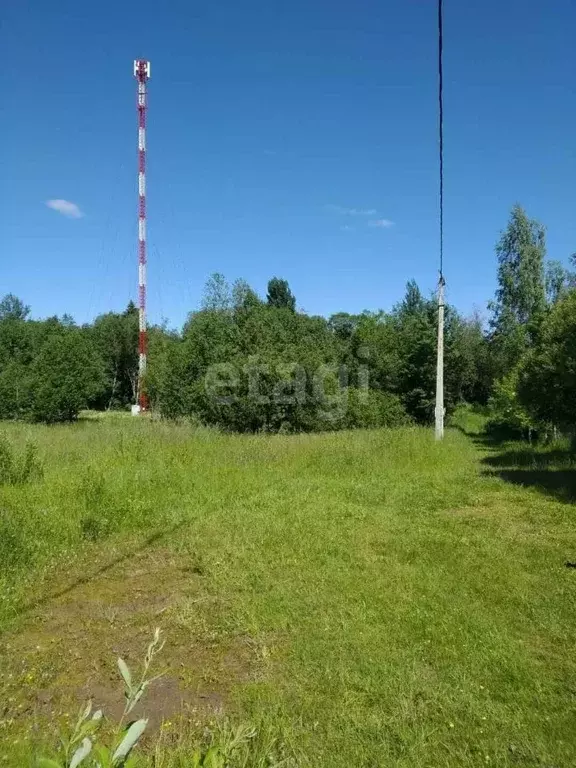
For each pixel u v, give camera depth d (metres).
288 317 39.69
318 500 8.53
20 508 7.16
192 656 3.83
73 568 5.66
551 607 4.54
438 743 2.86
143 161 33.97
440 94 9.77
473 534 6.75
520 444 17.77
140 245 34.69
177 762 2.62
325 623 4.22
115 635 4.17
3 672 3.61
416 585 5.00
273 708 3.14
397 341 32.66
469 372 35.94
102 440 13.20
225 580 5.17
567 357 11.30
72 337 34.94
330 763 2.70
